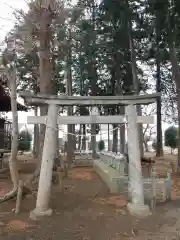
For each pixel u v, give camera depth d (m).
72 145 17.34
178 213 6.41
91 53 18.64
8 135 15.89
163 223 5.77
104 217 6.10
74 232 5.28
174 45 14.80
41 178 6.30
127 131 6.78
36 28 9.30
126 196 8.00
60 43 10.14
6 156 20.03
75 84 24.45
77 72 22.69
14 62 8.41
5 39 8.63
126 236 5.13
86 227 5.53
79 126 26.75
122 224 5.69
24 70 11.43
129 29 16.64
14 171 7.48
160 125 24.16
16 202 6.80
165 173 12.61
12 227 5.53
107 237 5.08
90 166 16.56
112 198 7.80
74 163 17.00
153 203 6.72
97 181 10.74
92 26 15.77
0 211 6.62
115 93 22.53
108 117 6.81
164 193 7.53
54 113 6.54
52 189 9.00
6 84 11.48
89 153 20.77
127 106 6.79
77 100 6.63
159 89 23.22
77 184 10.03
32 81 14.23
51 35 9.74
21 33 8.84
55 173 10.23
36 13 9.17
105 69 22.05
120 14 15.52
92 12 17.25
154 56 16.47
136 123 6.76
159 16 13.60
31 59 11.05
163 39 14.92
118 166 10.58
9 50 8.54
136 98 6.68
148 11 13.84
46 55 9.90
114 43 18.05
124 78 21.80
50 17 9.34
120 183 8.62
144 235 5.17
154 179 7.15
